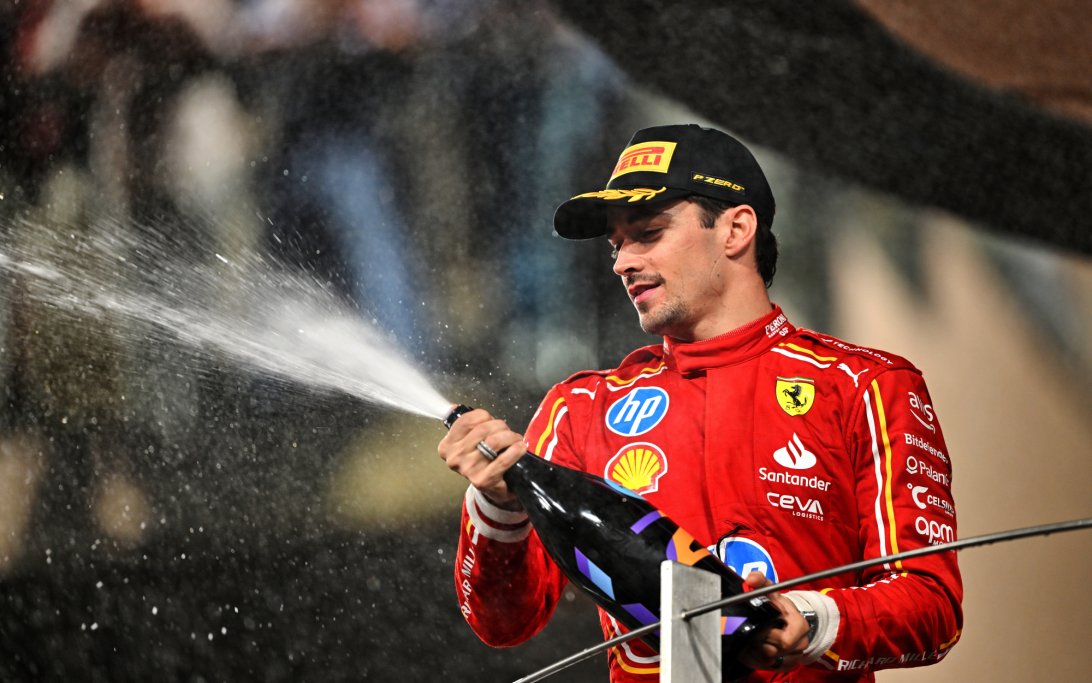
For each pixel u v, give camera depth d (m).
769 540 5.98
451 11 16.47
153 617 14.75
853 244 16.42
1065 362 15.95
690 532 6.08
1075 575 15.31
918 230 16.30
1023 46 15.58
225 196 16.03
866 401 6.15
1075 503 15.71
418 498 15.39
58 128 16.03
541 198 16.52
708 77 16.38
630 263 6.64
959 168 16.06
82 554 14.88
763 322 6.59
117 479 15.16
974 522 15.83
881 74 16.05
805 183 16.48
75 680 14.41
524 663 14.81
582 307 16.19
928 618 5.48
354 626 14.81
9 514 14.94
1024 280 16.23
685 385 6.53
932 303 16.28
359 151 16.36
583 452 6.63
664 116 16.48
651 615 5.13
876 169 16.30
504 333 16.02
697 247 6.60
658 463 6.34
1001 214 16.14
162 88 16.19
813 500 6.04
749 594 4.31
